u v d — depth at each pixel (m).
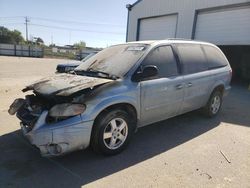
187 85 4.85
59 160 3.66
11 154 3.82
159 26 16.59
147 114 4.26
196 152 4.05
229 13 12.74
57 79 4.05
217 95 5.95
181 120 5.70
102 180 3.19
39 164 3.54
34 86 3.93
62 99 3.42
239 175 3.38
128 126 3.96
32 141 3.27
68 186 3.05
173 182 3.18
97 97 3.52
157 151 4.06
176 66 4.71
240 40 12.40
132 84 3.92
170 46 4.74
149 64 4.23
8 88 9.44
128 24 18.69
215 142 4.48
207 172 3.44
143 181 3.19
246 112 6.66
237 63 14.26
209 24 13.77
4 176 3.22
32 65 22.14
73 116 3.32
